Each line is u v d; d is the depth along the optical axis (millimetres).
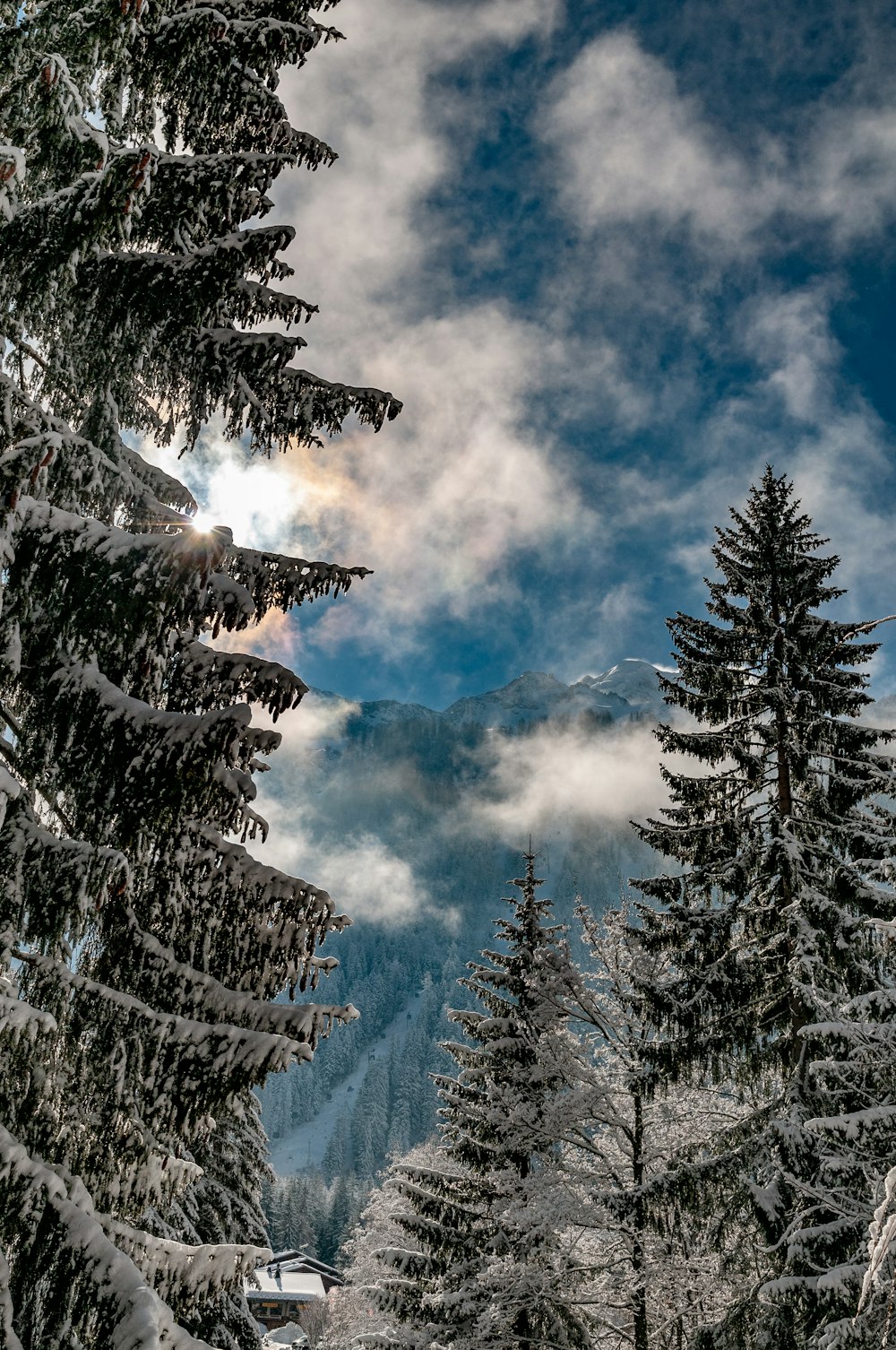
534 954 18328
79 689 5465
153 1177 5660
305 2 6203
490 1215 17078
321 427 6676
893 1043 10828
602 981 18422
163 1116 5266
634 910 14938
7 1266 4676
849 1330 9812
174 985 5566
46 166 5801
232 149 6727
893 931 6758
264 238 5668
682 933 14633
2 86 5758
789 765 15203
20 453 4957
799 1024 13617
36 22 5836
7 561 5070
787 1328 12008
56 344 6723
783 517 16953
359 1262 29969
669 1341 17422
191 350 6348
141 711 5367
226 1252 5680
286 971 5707
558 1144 17859
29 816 5414
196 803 5535
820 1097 12672
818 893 13578
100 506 6418
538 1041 17938
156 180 5754
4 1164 4738
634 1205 13539
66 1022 5258
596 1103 16906
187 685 5938
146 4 5602
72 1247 4727
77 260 5551
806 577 16281
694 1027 14125
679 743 15648
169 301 5836
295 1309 77125
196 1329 14594
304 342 6168
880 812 14594
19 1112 5258
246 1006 5480
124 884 5180
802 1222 12086
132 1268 4680
